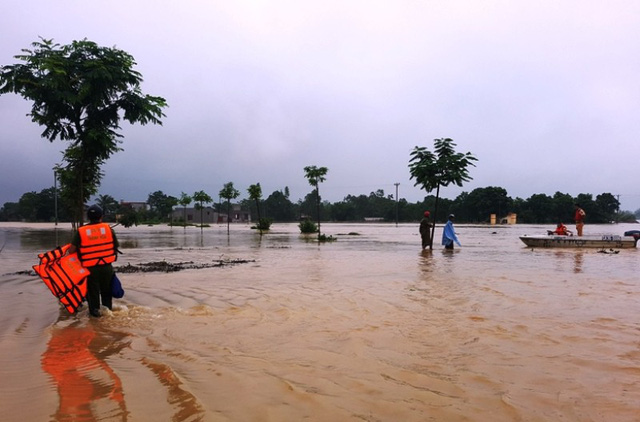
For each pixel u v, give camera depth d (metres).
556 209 110.06
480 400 3.75
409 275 11.66
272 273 12.13
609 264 14.56
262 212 144.50
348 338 5.64
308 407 3.59
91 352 5.10
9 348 5.26
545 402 3.72
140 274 11.94
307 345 5.35
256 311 7.25
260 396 3.81
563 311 7.21
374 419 3.39
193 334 5.88
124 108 12.38
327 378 4.24
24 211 104.69
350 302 7.96
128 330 6.13
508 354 5.00
